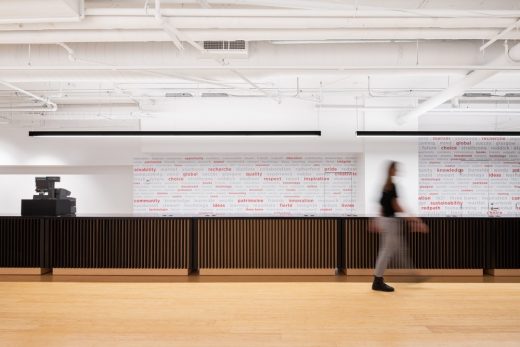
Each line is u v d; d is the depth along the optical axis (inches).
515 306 177.5
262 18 161.5
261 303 182.4
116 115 355.9
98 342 135.9
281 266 242.7
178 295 196.5
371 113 366.9
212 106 372.2
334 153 390.6
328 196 393.1
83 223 245.6
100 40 180.9
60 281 227.0
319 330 147.2
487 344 134.3
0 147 393.7
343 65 209.6
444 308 174.1
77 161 395.2
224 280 229.8
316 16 161.5
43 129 398.6
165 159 395.5
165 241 244.8
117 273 244.8
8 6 143.1
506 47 185.5
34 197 261.9
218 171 394.6
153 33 176.9
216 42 199.0
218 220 244.8
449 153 395.2
